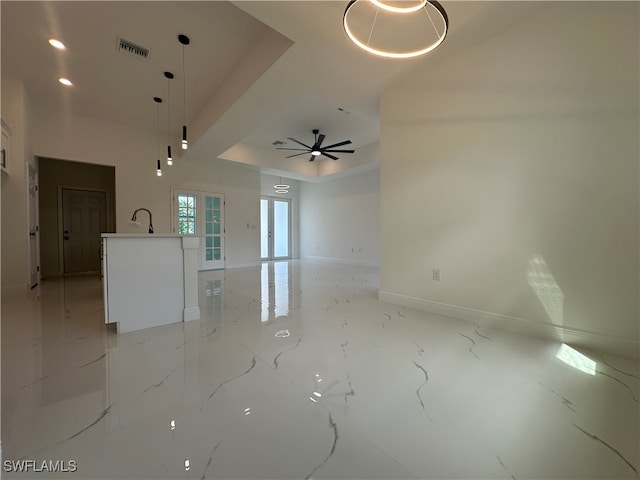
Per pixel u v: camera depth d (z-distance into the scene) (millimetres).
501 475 1006
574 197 2086
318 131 5613
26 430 1212
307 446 1144
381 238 3441
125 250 2410
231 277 5551
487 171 2510
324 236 8891
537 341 2186
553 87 2154
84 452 1100
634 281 1878
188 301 2736
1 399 1436
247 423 1273
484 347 2082
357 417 1318
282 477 999
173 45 3107
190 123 5340
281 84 3154
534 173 2260
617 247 1932
